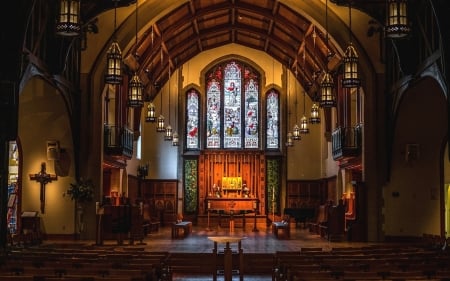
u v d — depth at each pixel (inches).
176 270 641.0
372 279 319.0
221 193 1251.2
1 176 567.5
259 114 1299.2
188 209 1274.6
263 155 1280.8
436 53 610.2
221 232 1063.0
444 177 798.5
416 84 704.4
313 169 1275.8
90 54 823.7
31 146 805.2
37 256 451.5
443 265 388.2
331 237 848.3
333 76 957.8
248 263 649.0
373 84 820.0
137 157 1216.2
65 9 506.6
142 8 826.2
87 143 813.9
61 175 806.5
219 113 1300.4
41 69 667.4
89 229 802.8
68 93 775.1
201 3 924.0
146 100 1148.5
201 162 1280.8
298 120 1280.8
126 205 781.9
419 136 800.9
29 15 575.2
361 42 820.0
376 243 800.9
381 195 813.9
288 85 1289.4
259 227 1223.5
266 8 945.5
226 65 1300.4
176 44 1077.8
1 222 570.9
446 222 799.7
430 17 641.6
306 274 339.0
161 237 924.0
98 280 310.2
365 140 819.4
